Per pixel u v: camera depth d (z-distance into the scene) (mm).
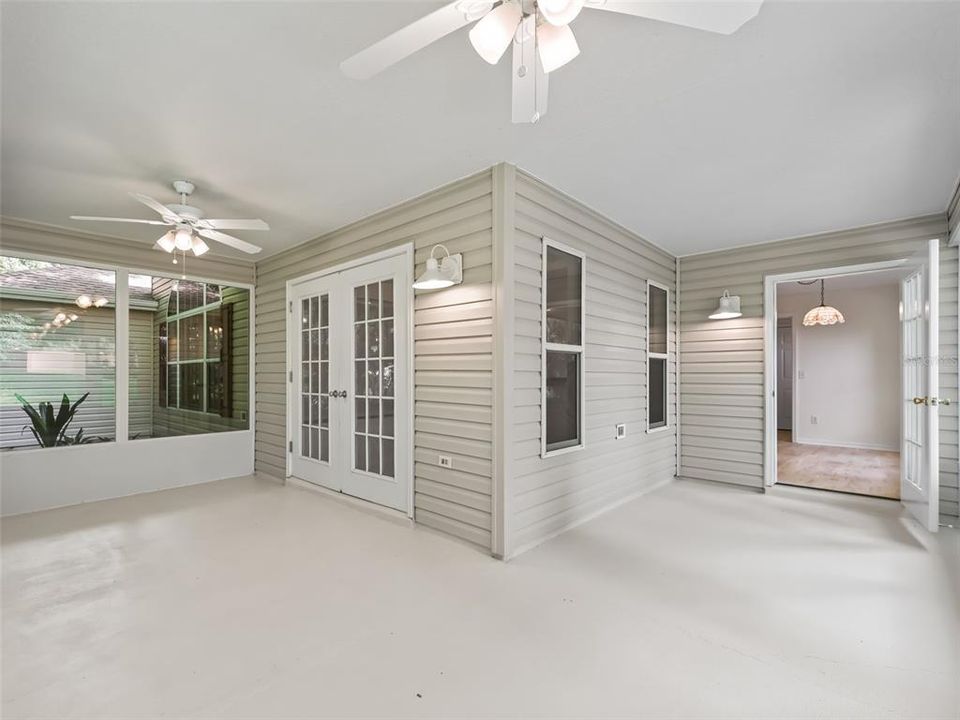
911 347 3922
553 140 2729
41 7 1684
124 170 3076
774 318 4723
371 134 2654
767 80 2154
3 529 3588
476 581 2703
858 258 4234
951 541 3309
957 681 1840
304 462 4832
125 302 4633
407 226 3668
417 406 3586
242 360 5484
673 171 3131
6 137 2648
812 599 2492
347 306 4262
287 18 1768
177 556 3064
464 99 2316
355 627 2234
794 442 7547
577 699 1756
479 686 1828
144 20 1767
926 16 1741
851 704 1721
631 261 4406
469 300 3203
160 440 4809
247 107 2375
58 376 4297
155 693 1786
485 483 3102
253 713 1690
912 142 2727
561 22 1322
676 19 1354
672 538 3377
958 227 3369
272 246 4977
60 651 2041
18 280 4129
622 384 4270
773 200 3631
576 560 2996
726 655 2014
